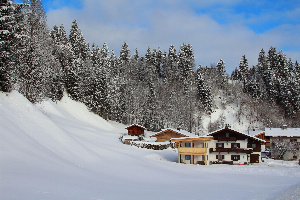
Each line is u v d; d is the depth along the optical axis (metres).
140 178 27.08
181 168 40.47
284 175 37.66
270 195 18.83
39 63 46.25
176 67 136.62
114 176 25.69
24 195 12.84
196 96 119.94
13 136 22.45
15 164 18.22
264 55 159.62
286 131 68.62
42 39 48.19
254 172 40.00
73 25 120.50
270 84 118.75
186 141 52.00
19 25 32.09
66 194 14.59
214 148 52.59
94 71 94.81
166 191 20.41
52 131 30.45
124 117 102.81
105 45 150.88
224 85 137.00
